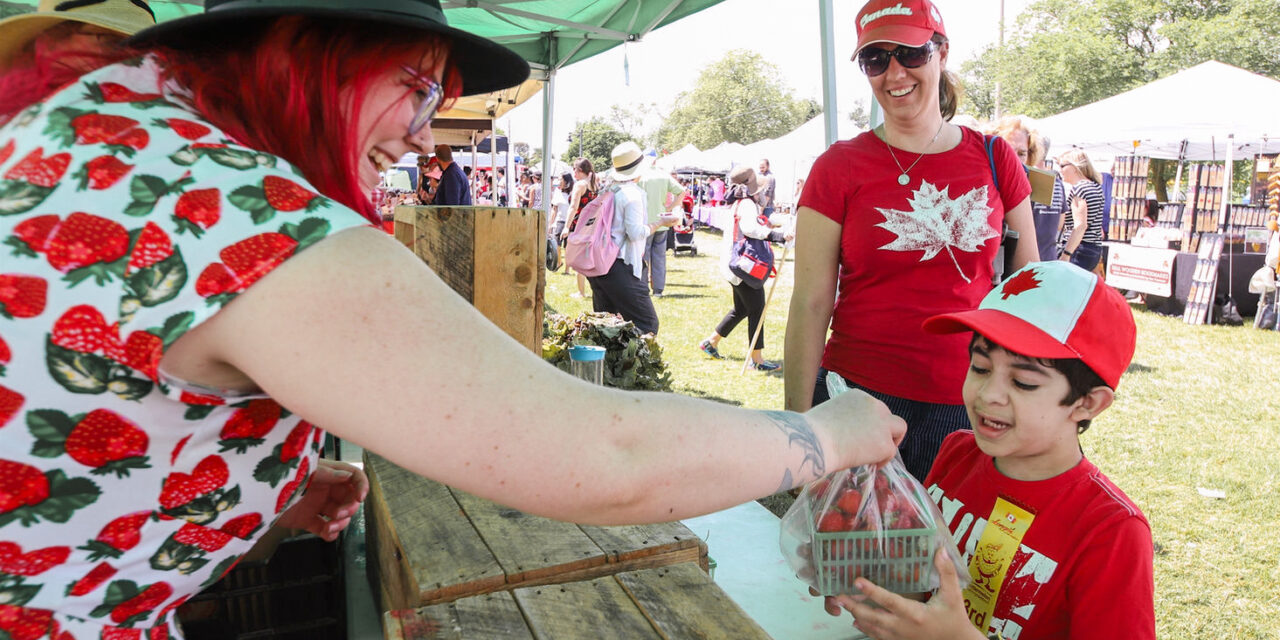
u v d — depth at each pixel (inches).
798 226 95.1
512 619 49.6
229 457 30.4
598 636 47.7
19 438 26.5
